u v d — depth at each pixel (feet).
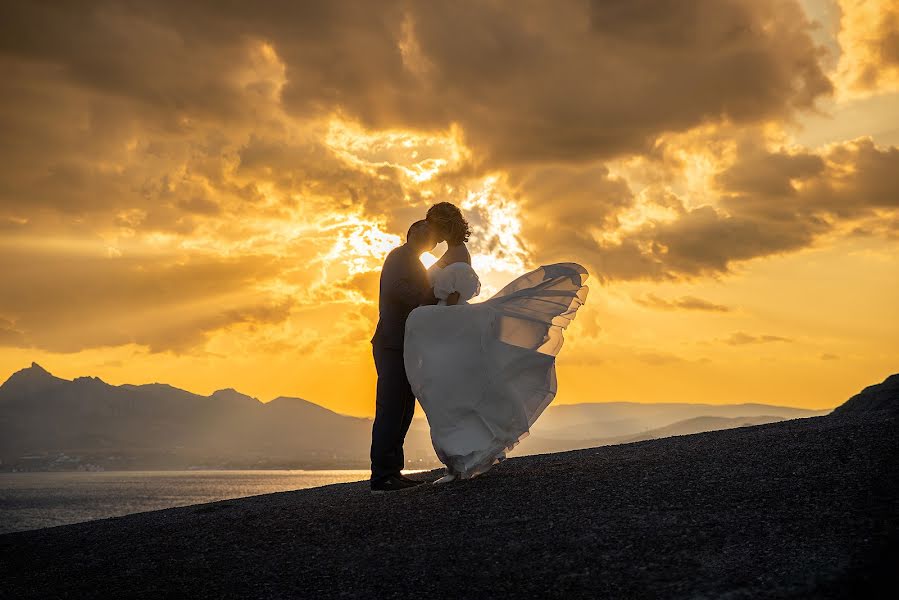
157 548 16.90
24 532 22.47
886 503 13.20
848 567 10.75
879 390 35.19
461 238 22.81
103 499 436.35
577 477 18.35
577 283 21.53
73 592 14.26
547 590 11.44
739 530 12.87
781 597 10.20
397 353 22.71
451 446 20.26
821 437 18.95
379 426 22.47
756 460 17.49
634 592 10.96
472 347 20.53
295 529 16.94
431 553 13.80
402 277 22.61
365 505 18.80
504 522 15.12
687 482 16.33
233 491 547.90
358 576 13.15
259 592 12.98
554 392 20.86
